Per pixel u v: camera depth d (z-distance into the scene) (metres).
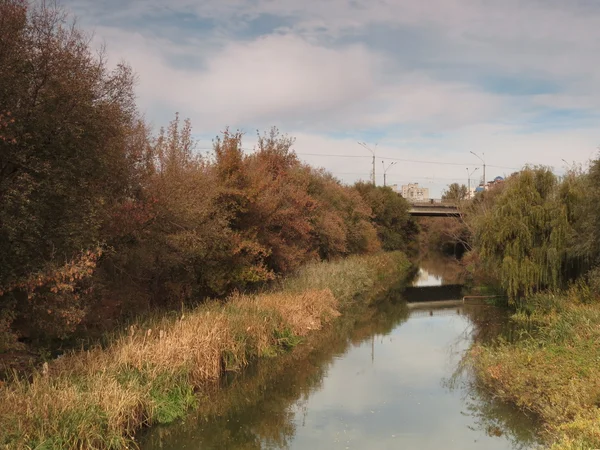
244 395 12.32
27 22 10.12
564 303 19.47
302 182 30.44
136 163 14.72
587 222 19.11
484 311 24.47
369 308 26.58
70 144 10.66
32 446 7.47
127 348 10.95
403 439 9.70
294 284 22.36
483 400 11.76
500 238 22.36
